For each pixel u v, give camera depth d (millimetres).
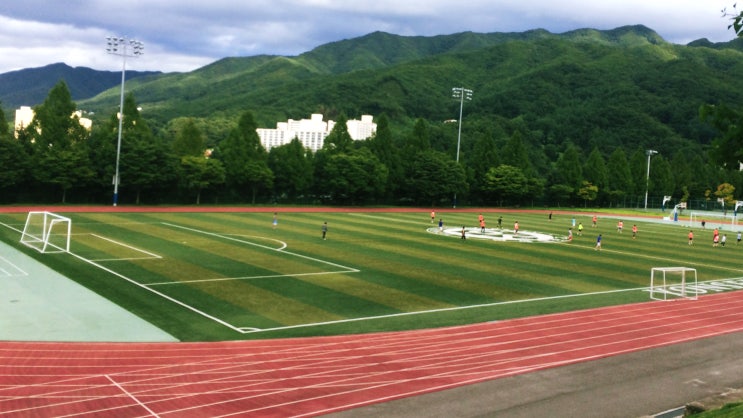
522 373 21688
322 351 23266
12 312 26922
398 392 19234
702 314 32844
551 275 43719
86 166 85250
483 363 22609
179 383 19219
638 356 24453
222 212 85500
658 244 69375
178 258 43000
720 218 136000
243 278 37094
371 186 110875
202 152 101938
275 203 108062
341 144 113562
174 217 74250
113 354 21875
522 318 30000
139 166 87625
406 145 123312
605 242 68250
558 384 20703
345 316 29203
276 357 22312
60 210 76875
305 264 43062
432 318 29391
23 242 46875
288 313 29297
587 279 42812
